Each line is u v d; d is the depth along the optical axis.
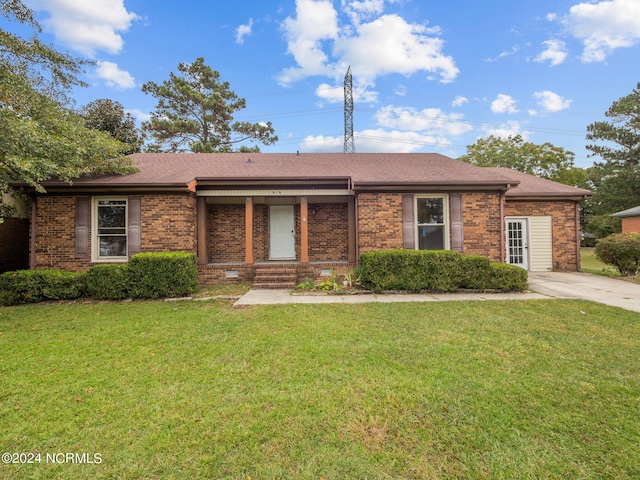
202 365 3.66
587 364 3.57
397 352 3.96
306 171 10.32
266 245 11.21
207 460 2.11
